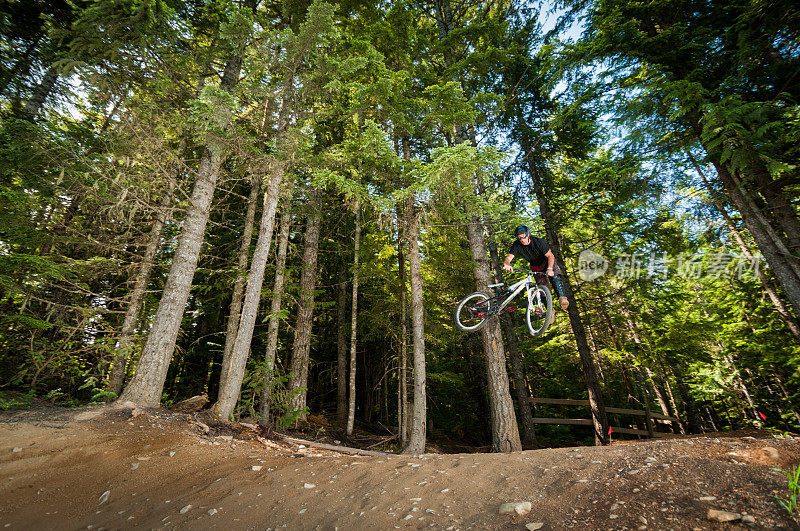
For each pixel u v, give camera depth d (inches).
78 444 184.2
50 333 332.2
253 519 126.8
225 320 581.0
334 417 570.9
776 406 609.3
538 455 156.0
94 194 278.5
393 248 485.7
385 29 353.4
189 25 331.9
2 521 124.4
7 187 285.3
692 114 305.9
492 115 401.4
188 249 301.6
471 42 398.6
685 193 424.2
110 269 312.5
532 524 98.7
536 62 457.7
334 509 128.8
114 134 295.6
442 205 320.2
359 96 311.1
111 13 274.1
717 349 661.3
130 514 133.3
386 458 186.9
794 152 275.4
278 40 266.4
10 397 263.6
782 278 289.3
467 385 608.7
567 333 582.9
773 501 87.3
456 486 135.0
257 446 228.8
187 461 181.9
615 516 94.3
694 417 555.2
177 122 307.3
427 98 381.4
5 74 343.6
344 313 604.4
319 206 499.2
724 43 310.7
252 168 306.2
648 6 325.1
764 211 317.1
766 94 312.8
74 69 276.1
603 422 403.2
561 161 573.6
